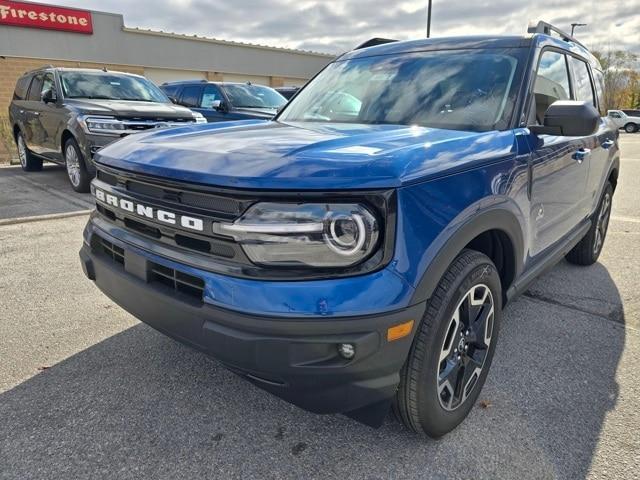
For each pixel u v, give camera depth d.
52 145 7.59
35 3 18.48
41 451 2.02
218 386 2.49
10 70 18.33
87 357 2.75
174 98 10.59
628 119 34.12
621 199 7.73
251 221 1.63
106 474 1.91
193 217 1.77
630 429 2.21
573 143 3.02
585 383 2.57
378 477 1.92
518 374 2.65
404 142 1.96
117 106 6.83
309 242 1.60
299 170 1.63
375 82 2.99
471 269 1.98
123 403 2.34
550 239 2.97
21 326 3.09
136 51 21.69
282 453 2.04
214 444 2.08
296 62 28.41
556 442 2.12
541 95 2.74
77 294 3.60
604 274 4.25
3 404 2.32
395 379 1.76
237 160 1.76
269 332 1.60
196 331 1.79
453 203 1.85
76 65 20.00
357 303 1.59
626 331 3.17
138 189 2.03
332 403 1.72
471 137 2.13
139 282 2.01
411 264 1.67
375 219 1.61
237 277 1.67
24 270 4.07
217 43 24.50
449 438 2.15
